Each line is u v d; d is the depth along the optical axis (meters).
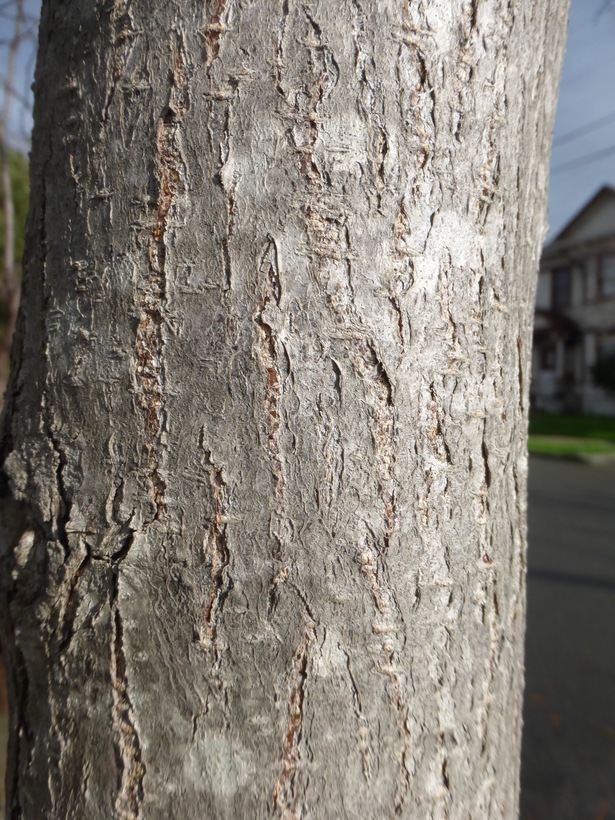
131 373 0.91
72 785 0.93
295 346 0.89
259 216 0.88
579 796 2.92
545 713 3.57
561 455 13.11
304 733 0.90
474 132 0.96
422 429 0.94
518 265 1.07
